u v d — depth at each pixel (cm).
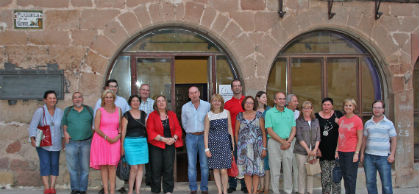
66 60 600
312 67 686
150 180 620
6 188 594
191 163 577
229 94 661
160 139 556
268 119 565
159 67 645
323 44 687
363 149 548
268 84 672
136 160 548
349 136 535
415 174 679
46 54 596
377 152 527
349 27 662
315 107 686
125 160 560
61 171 605
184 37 648
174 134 573
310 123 569
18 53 592
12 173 595
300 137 570
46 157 556
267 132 585
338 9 660
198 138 577
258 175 557
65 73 600
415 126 722
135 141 550
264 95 599
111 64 631
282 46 650
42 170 555
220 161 551
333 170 563
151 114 564
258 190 606
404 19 679
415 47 682
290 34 650
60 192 580
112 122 543
